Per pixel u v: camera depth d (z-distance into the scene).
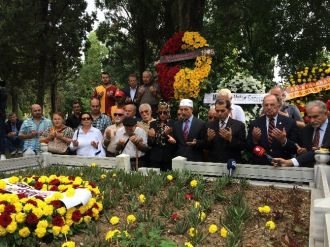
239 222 4.47
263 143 6.39
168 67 10.70
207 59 10.23
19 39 22.67
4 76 25.47
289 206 5.08
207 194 5.54
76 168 7.14
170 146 7.43
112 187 6.11
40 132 9.22
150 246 3.84
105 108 10.43
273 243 4.15
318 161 5.74
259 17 21.38
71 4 26.83
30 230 4.35
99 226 4.78
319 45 20.53
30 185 5.62
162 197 5.57
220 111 6.61
